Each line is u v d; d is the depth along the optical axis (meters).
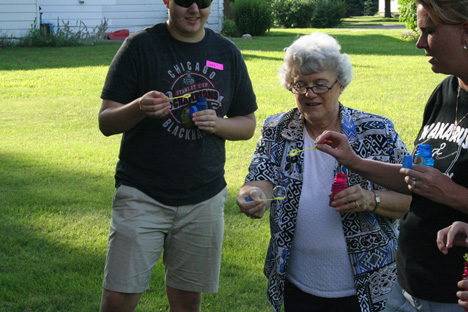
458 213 2.24
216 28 26.45
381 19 50.12
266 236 5.09
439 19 2.10
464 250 2.22
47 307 3.99
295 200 2.91
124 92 3.16
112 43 21.73
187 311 3.44
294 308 3.00
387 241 2.87
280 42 22.91
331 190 2.86
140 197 3.13
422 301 2.33
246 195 2.83
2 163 7.29
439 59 2.18
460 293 2.01
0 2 19.75
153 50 3.14
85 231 5.21
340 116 2.92
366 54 18.44
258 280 4.34
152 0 23.66
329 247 2.87
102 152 7.84
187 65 3.17
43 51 18.77
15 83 12.89
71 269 4.54
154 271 4.52
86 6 22.61
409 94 11.49
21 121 9.65
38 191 6.24
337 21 36.34
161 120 3.12
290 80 2.87
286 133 2.98
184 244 3.25
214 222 3.25
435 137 2.36
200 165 3.18
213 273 3.31
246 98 3.44
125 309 3.18
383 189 2.87
